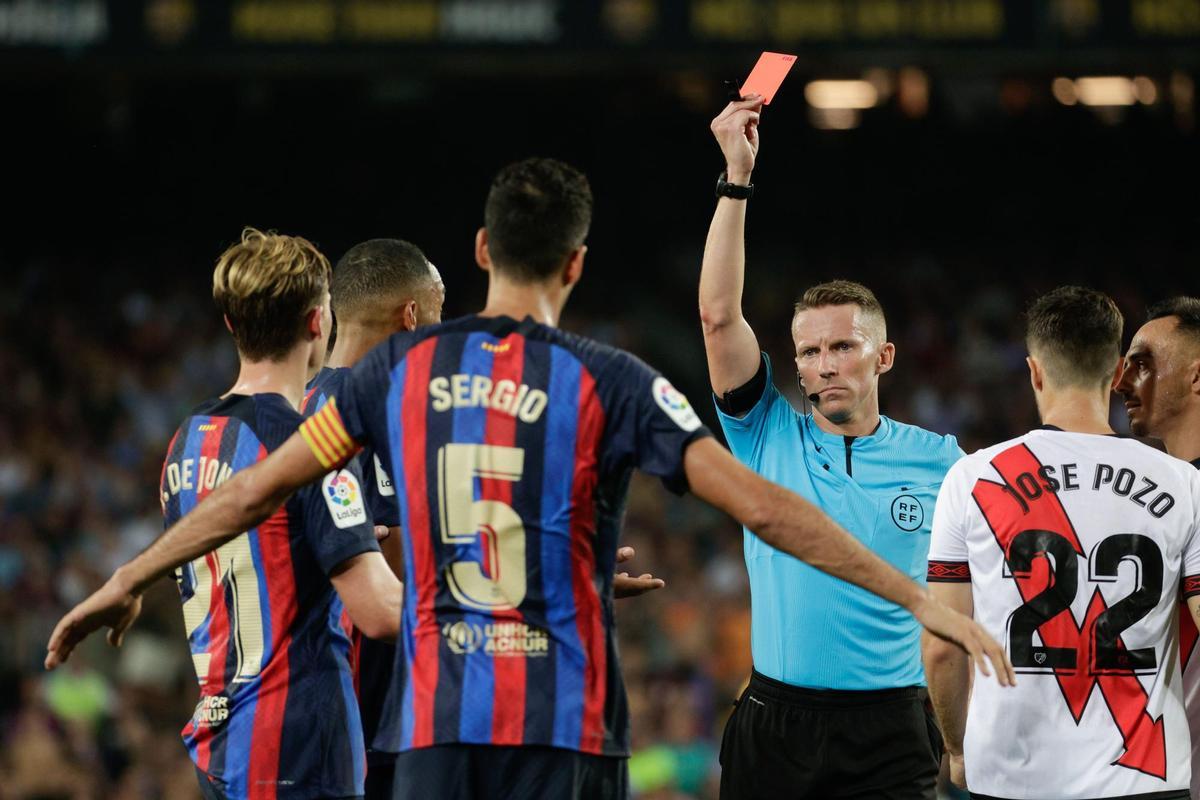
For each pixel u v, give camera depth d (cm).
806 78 6550
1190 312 1599
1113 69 5344
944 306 7619
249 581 1378
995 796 1409
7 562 5191
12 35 4878
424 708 1152
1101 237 8219
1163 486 1414
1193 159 8088
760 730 1647
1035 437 1450
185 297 7525
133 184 8169
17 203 8088
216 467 1393
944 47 4922
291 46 4906
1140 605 1391
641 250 8194
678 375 7600
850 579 1116
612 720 1169
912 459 1684
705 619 4978
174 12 4891
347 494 1363
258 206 8250
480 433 1162
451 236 8244
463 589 1158
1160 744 1380
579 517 1161
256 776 1362
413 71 5134
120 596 1196
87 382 6694
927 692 1678
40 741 4125
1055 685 1389
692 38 4934
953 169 8306
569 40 4931
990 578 1425
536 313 1211
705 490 1139
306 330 1438
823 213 8356
